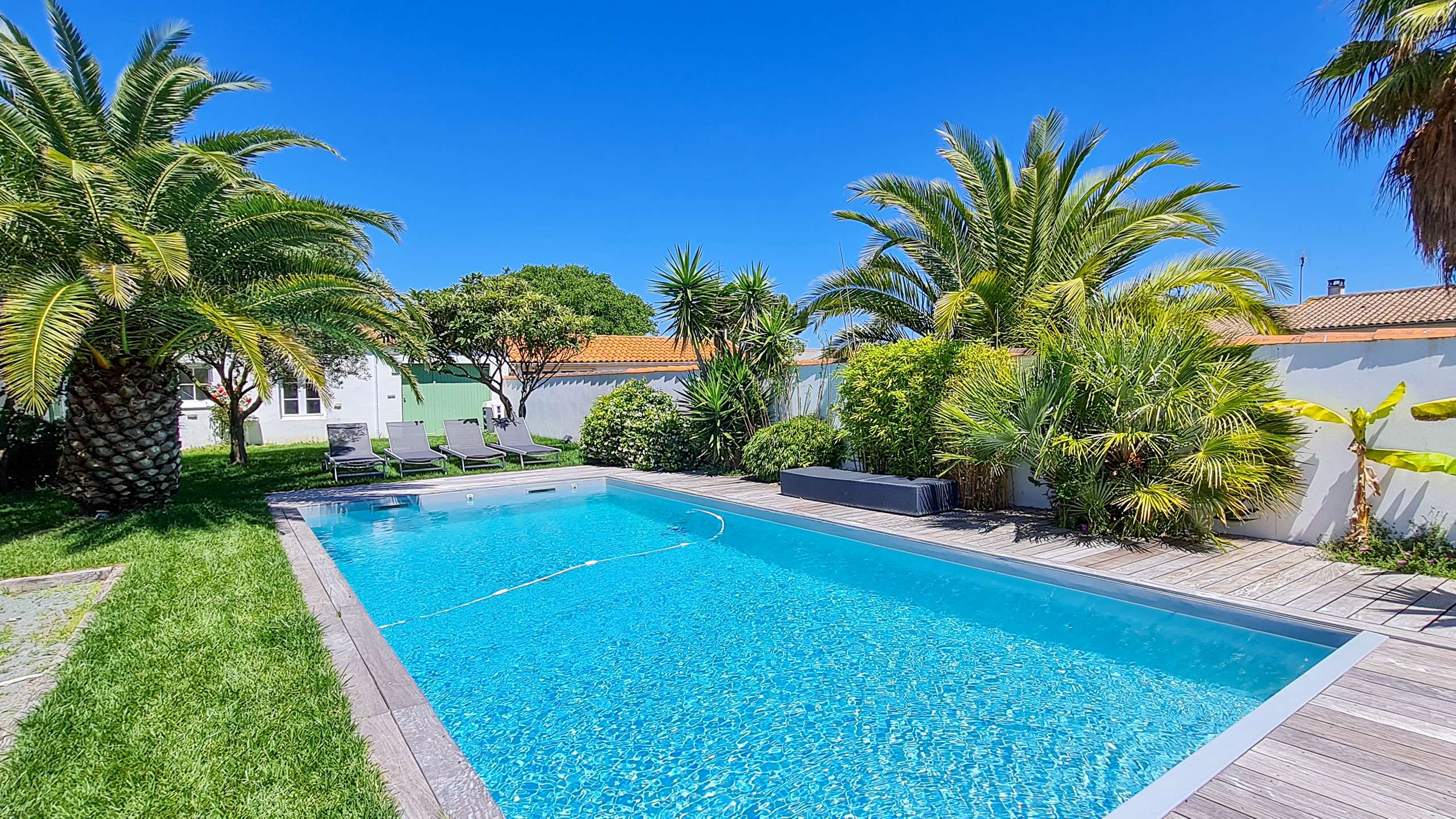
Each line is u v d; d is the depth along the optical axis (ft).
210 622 13.79
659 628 16.44
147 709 9.96
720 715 12.05
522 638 15.94
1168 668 13.48
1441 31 16.28
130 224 19.98
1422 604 14.35
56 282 19.58
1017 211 31.27
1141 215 30.01
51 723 9.48
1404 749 8.77
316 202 23.82
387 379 65.82
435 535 27.12
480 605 18.43
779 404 37.99
